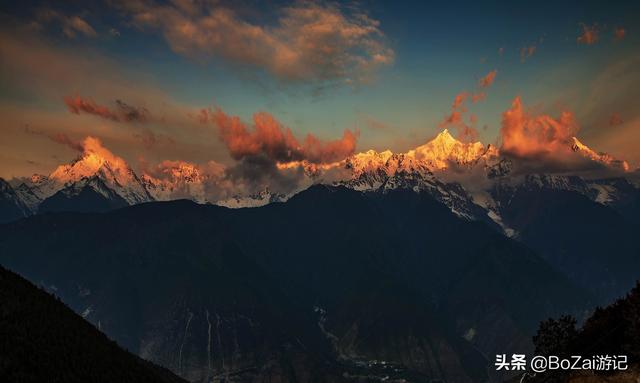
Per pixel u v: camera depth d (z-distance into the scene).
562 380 102.12
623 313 102.00
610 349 100.12
